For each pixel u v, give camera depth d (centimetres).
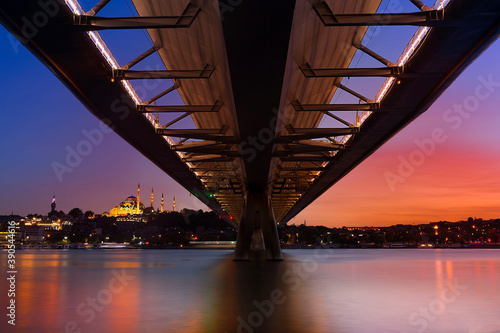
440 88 3184
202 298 2819
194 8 2289
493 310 2317
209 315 2139
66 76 2923
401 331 1758
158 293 3117
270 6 2038
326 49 3028
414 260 9906
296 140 4228
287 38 2280
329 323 1920
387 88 3328
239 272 5081
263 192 6738
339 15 2259
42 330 1806
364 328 1814
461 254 16138
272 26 2181
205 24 2425
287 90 3078
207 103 3853
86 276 5028
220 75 2992
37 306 2512
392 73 2930
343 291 3225
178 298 2823
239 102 3095
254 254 8712
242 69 2592
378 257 11981
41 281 4347
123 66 2978
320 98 3984
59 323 1953
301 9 2181
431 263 8325
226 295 2973
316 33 2656
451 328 1828
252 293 3097
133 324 1912
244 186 7006
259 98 3012
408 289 3397
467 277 4669
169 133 4219
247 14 2092
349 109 3584
